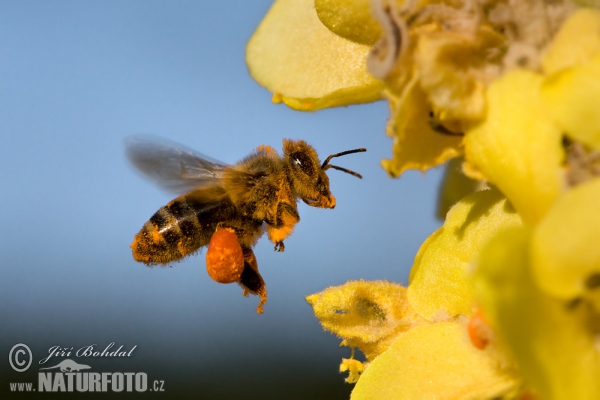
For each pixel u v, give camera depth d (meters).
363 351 0.11
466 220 0.11
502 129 0.10
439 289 0.11
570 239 0.09
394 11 0.10
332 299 0.11
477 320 0.11
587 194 0.09
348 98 0.12
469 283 0.11
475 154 0.10
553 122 0.10
